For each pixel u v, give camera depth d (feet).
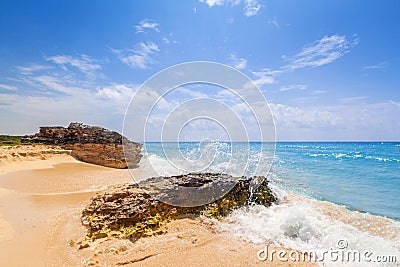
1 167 61.31
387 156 110.93
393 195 38.14
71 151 85.10
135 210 21.88
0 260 16.46
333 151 160.25
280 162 84.79
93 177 53.42
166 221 23.26
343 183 47.70
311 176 55.42
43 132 99.96
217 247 19.72
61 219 23.79
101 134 95.25
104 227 20.26
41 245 18.62
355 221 26.22
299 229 22.59
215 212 25.89
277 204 31.55
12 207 28.30
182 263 17.19
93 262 16.67
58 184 44.04
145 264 16.87
